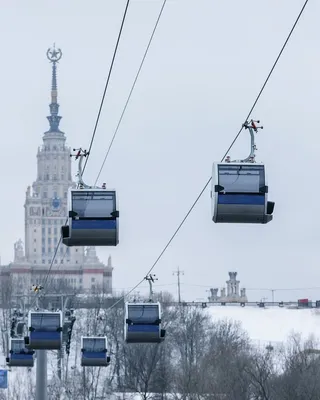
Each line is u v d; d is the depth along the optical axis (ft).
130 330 447.42
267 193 276.41
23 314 604.49
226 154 284.61
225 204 276.21
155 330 447.01
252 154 279.08
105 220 300.20
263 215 277.23
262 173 277.23
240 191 276.00
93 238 301.63
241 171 276.62
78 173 304.71
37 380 599.98
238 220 278.26
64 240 302.04
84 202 300.81
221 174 276.82
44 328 501.97
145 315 447.42
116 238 301.63
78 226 299.99
